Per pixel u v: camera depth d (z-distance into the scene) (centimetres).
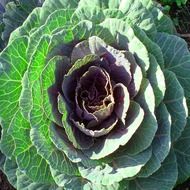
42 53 50
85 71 52
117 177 51
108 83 51
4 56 51
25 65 52
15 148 51
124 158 52
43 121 51
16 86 52
